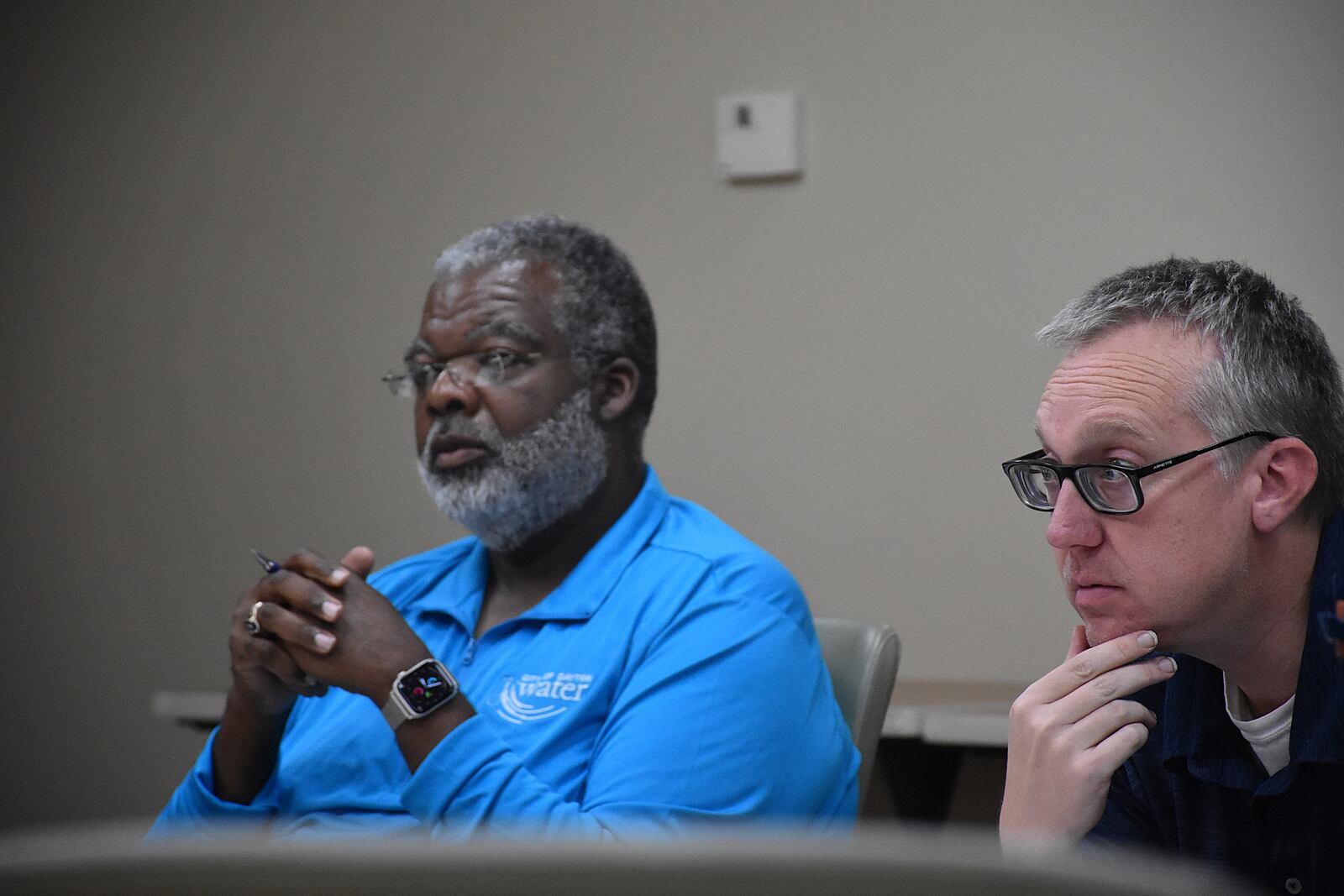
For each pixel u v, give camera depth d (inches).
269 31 490.9
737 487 441.7
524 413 217.9
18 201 513.7
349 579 200.5
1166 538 147.2
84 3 509.7
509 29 466.6
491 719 204.4
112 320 503.5
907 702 322.0
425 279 473.4
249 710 208.5
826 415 434.0
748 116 439.5
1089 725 154.8
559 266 225.0
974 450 419.5
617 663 202.8
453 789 185.8
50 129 511.8
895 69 430.0
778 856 49.5
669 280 449.7
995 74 420.5
